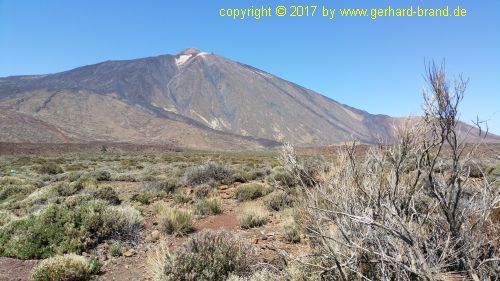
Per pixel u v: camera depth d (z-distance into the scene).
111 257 7.44
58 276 6.17
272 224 8.84
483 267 3.08
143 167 35.91
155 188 15.77
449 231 3.26
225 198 13.54
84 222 8.27
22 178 22.94
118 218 8.74
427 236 3.51
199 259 5.56
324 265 4.08
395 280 3.16
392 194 3.57
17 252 7.50
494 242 3.33
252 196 12.88
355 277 3.55
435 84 3.29
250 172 19.41
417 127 3.51
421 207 3.96
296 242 7.02
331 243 3.82
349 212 3.66
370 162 4.04
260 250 6.59
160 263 5.74
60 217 8.41
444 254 3.04
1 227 8.66
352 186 3.85
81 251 7.67
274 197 10.64
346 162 4.14
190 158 53.53
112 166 38.34
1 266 6.96
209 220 10.12
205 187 14.92
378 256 3.33
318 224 3.89
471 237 3.25
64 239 7.82
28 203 13.75
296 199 7.43
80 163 44.84
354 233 3.58
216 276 5.40
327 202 4.01
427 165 3.59
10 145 110.88
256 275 4.90
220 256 5.57
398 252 3.13
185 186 16.52
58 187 15.48
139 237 8.50
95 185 17.41
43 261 6.56
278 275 4.73
